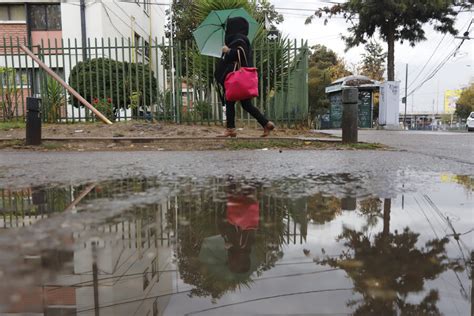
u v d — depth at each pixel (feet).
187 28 65.21
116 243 4.07
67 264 3.44
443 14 81.51
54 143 18.85
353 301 2.74
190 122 27.20
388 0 77.46
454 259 3.63
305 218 5.27
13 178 9.16
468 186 7.91
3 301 2.71
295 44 27.09
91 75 27.96
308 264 3.49
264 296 2.82
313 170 10.40
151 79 27.96
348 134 18.34
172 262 3.53
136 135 21.06
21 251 3.76
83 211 5.61
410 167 11.03
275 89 26.81
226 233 4.52
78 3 49.06
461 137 27.25
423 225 4.90
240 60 18.15
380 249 3.93
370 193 7.15
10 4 50.39
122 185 8.04
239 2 29.50
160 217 5.27
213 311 2.59
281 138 18.98
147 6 69.56
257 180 8.70
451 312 2.58
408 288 2.97
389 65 84.17
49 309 2.60
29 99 18.19
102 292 2.86
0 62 40.34
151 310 2.58
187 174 9.70
